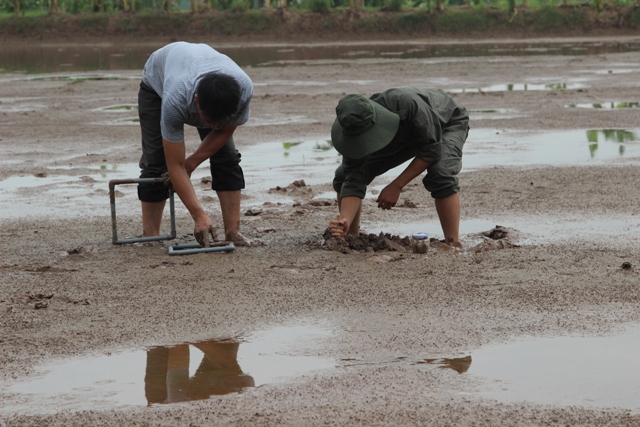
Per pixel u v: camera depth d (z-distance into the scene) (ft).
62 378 13.96
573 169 34.24
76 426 12.14
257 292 18.60
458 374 13.79
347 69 97.09
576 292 18.17
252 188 31.76
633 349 14.79
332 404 12.69
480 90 71.82
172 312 17.30
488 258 21.18
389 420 12.11
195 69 20.49
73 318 17.02
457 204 22.44
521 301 17.63
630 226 24.50
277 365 14.35
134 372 14.16
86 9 201.16
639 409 12.39
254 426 12.00
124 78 90.68
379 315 16.92
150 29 184.55
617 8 174.19
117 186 32.53
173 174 21.58
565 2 177.68
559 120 50.98
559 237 23.35
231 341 15.60
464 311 17.06
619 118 51.16
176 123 20.68
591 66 96.53
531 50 133.59
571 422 11.98
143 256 22.11
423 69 94.94
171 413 12.51
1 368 14.44
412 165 21.56
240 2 186.80
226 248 22.21
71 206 28.94
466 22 175.11
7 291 19.01
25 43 186.29
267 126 50.44
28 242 23.93
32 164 37.88
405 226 25.41
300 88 75.31
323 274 19.99
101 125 52.24
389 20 177.17
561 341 15.26
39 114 58.90
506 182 31.94
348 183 22.02
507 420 12.07
